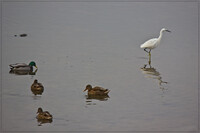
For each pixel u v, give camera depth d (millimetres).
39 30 31547
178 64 24391
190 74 22438
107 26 32875
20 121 15711
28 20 34531
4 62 24219
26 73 22438
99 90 18609
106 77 21531
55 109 16953
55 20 34625
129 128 15078
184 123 15664
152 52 27219
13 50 26516
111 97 18562
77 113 16531
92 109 17016
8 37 29625
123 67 23578
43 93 18984
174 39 29922
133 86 20234
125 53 26500
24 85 20281
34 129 14945
